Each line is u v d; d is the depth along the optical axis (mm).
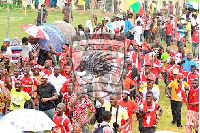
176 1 43562
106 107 14047
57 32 20828
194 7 35531
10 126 12484
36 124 12680
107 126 12531
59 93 16250
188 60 21156
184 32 33625
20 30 32500
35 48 19766
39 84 15758
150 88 16188
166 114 19375
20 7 39312
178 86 17469
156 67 20938
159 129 17500
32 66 17984
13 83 16078
